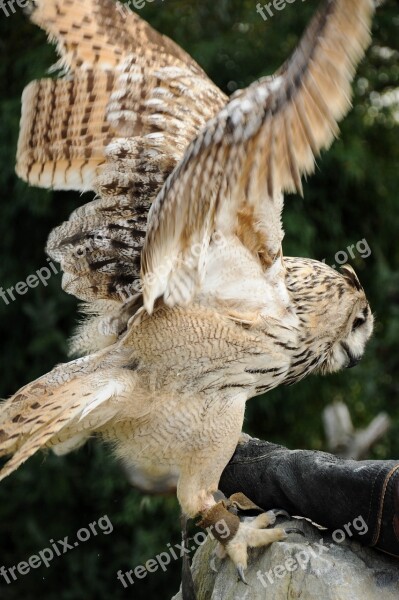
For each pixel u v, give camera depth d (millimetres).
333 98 5387
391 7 15219
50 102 7562
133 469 7059
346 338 7598
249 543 6453
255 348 6859
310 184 14414
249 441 7320
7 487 14180
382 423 12109
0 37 14648
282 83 5523
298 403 14648
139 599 14031
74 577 14117
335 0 5188
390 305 15062
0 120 13758
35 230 14516
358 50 5207
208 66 13703
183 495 6809
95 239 7355
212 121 5766
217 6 14352
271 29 14125
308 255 13406
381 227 15281
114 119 7461
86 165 7473
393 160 15555
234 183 5934
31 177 7629
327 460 6258
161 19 14164
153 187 7246
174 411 6773
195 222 6211
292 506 6523
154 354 6754
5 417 6660
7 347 14578
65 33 7648
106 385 6672
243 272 6777
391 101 15406
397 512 5797
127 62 7629
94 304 7523
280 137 5664
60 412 6492
